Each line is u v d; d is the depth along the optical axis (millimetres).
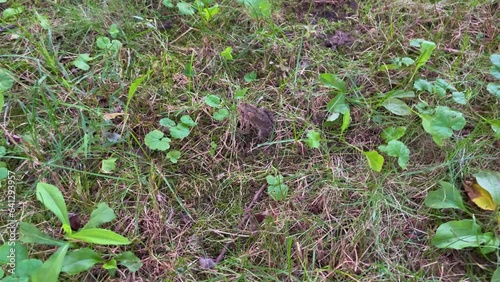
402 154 1424
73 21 1857
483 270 1290
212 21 1896
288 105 1662
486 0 1931
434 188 1452
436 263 1299
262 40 1837
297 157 1538
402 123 1599
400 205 1413
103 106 1647
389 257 1324
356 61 1776
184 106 1647
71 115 1606
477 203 1374
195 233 1378
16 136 1533
